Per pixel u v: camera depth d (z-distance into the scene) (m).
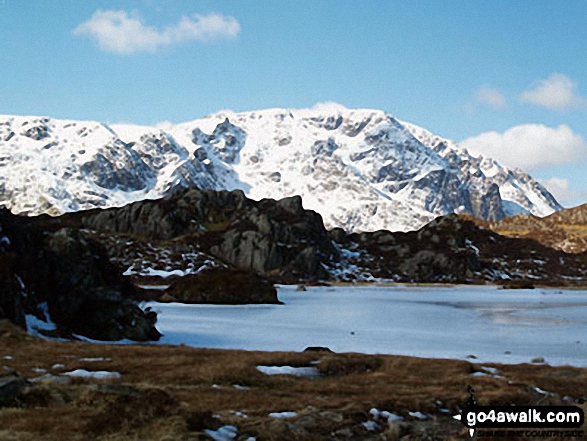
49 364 39.03
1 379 26.14
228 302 125.12
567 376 40.97
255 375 37.97
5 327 49.69
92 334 65.12
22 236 67.62
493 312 107.75
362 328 80.19
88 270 70.81
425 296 158.00
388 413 28.25
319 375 41.34
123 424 21.80
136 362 40.91
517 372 43.03
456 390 34.81
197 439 21.06
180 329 77.25
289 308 114.69
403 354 55.88
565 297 155.25
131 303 69.94
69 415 23.17
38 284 64.69
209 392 32.16
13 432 20.73
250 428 23.56
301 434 23.92
